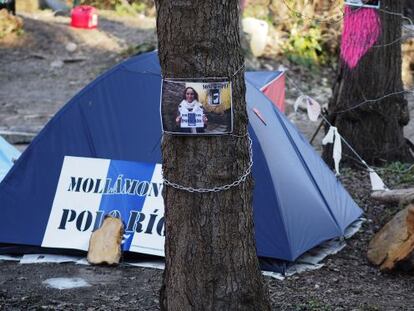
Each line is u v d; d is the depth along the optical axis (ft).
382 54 31.96
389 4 31.63
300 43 64.85
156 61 23.75
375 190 26.96
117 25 74.02
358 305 18.90
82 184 23.44
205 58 13.57
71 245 22.81
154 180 23.04
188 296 14.10
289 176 23.03
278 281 21.12
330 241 24.40
